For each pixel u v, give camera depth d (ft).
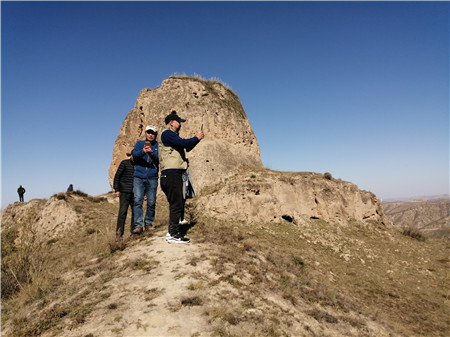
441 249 55.21
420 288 36.14
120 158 78.74
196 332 10.91
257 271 19.16
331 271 36.88
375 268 41.29
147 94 82.43
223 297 14.12
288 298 17.06
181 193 20.77
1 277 18.88
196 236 24.26
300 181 61.31
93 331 10.98
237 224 48.49
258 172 64.90
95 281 16.60
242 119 83.82
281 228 50.62
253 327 12.16
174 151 19.79
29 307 14.66
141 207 24.58
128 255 20.20
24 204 76.28
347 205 63.77
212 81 88.07
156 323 11.29
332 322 16.29
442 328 25.26
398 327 22.80
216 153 69.56
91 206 56.59
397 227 71.36
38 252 24.21
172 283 14.97
